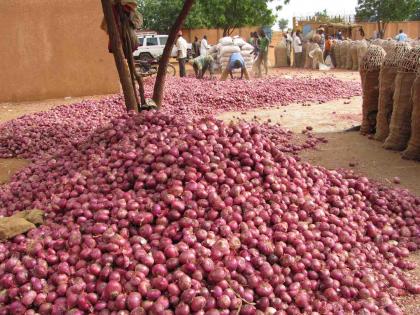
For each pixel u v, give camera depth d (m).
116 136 3.28
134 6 4.55
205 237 2.18
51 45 9.41
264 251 2.20
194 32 24.92
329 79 10.25
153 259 2.04
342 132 5.70
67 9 9.34
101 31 9.59
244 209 2.41
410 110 4.56
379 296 2.22
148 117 3.28
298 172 2.92
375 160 4.46
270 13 23.36
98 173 2.79
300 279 2.16
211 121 3.03
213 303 1.90
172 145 2.70
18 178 3.64
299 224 2.46
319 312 2.06
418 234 2.87
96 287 1.96
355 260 2.41
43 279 2.03
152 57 19.03
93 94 9.84
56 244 2.18
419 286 2.36
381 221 2.87
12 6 9.07
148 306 1.86
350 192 3.09
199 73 12.22
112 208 2.38
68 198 2.67
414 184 3.79
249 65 14.02
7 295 1.96
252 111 7.48
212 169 2.57
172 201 2.34
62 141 5.23
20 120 6.44
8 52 9.23
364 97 5.38
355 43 14.91
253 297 2.01
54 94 9.62
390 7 24.44
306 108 7.57
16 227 2.39
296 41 17.19
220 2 21.64
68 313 1.86
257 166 2.70
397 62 4.72
